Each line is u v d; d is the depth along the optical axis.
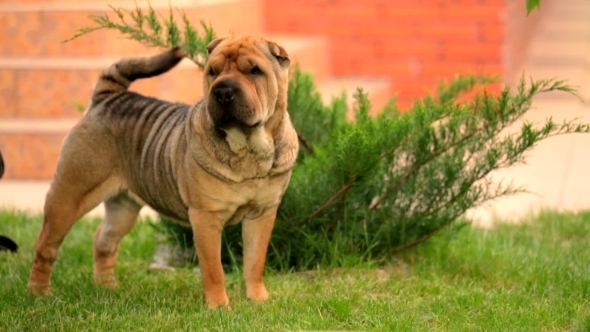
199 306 7.01
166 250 9.04
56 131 12.63
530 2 6.68
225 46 6.68
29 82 13.27
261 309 6.98
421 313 7.00
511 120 8.14
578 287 7.76
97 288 7.59
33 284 7.55
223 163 6.67
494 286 8.04
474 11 17.20
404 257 8.69
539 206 11.52
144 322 6.61
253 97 6.41
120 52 13.85
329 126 9.38
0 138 12.66
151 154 7.22
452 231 8.90
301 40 17.08
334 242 8.36
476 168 8.30
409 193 8.50
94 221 10.47
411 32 17.58
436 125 9.07
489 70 17.09
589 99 17.33
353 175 7.79
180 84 13.33
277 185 6.94
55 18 13.83
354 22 17.89
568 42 21.23
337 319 6.87
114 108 7.46
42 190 12.24
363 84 16.91
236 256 8.56
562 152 14.43
